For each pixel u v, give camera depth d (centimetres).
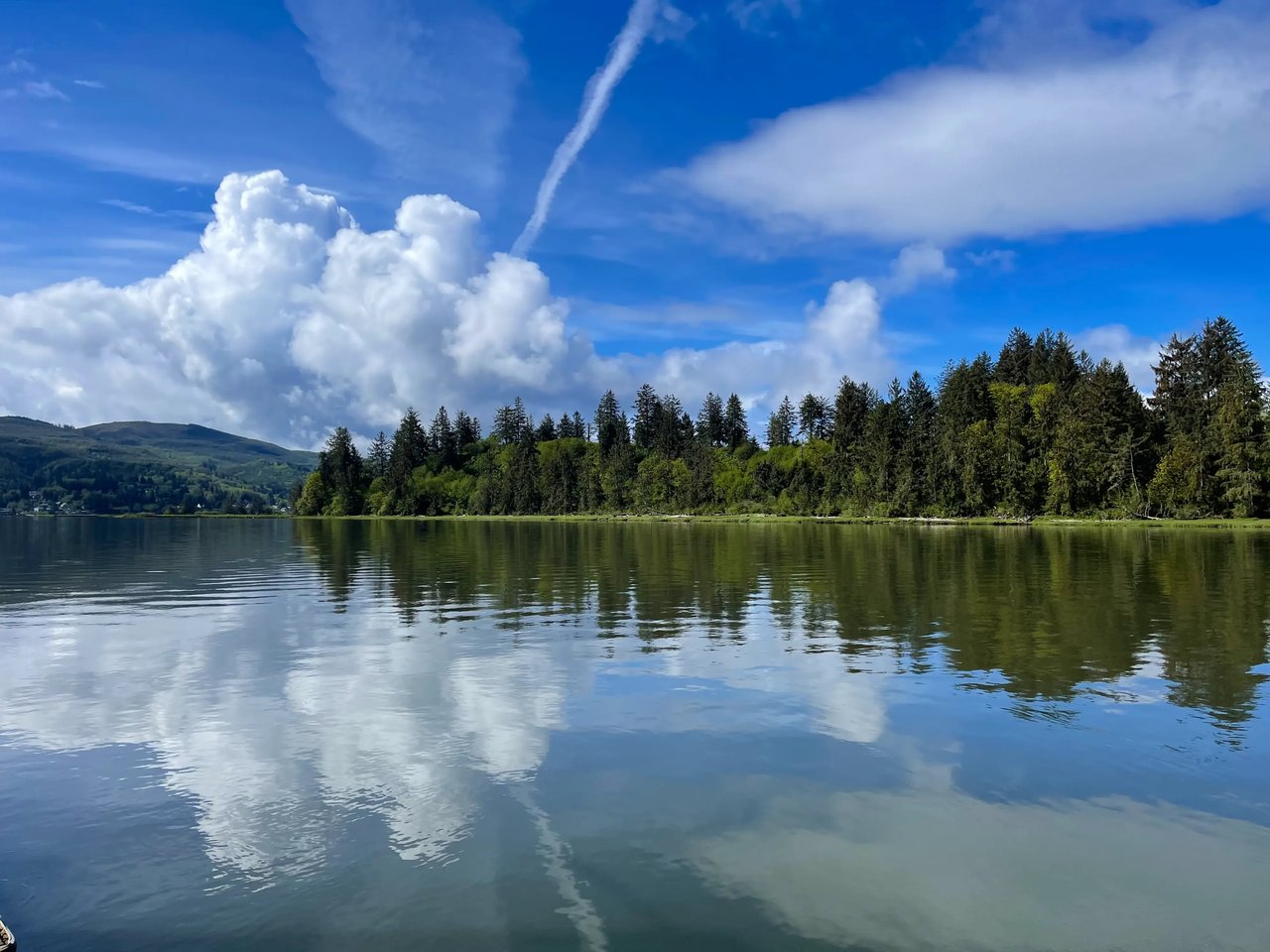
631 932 623
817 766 973
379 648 1683
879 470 12050
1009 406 11844
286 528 11756
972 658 1541
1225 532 7038
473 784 920
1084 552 4434
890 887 692
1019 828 802
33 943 614
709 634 1833
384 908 659
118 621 2073
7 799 888
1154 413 10638
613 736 1087
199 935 624
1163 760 986
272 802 872
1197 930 626
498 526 12488
